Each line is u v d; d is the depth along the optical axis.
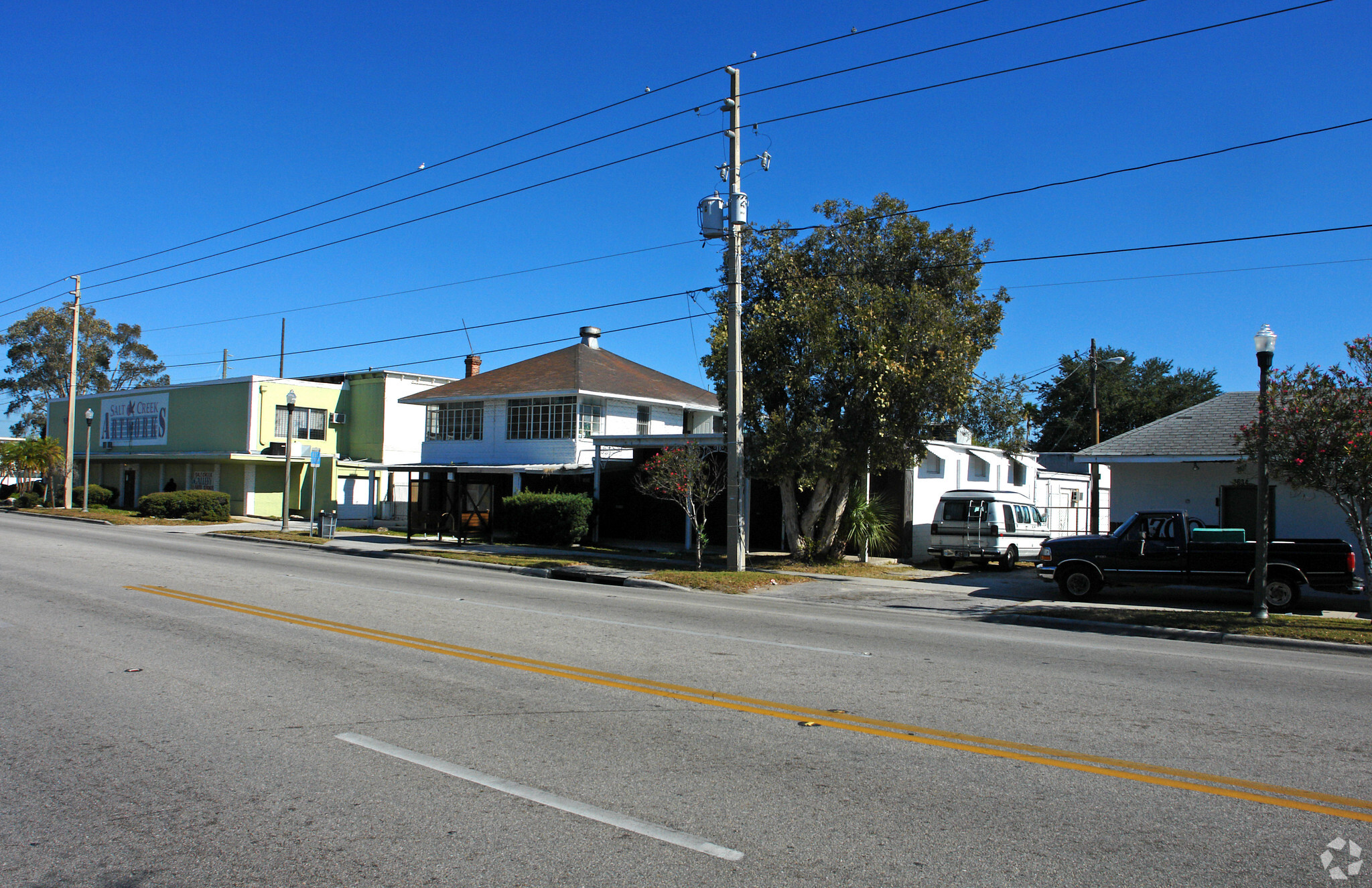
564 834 4.53
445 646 9.59
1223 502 19.70
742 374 21.61
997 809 4.96
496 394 31.61
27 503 43.91
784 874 4.09
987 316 22.45
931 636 11.47
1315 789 5.36
